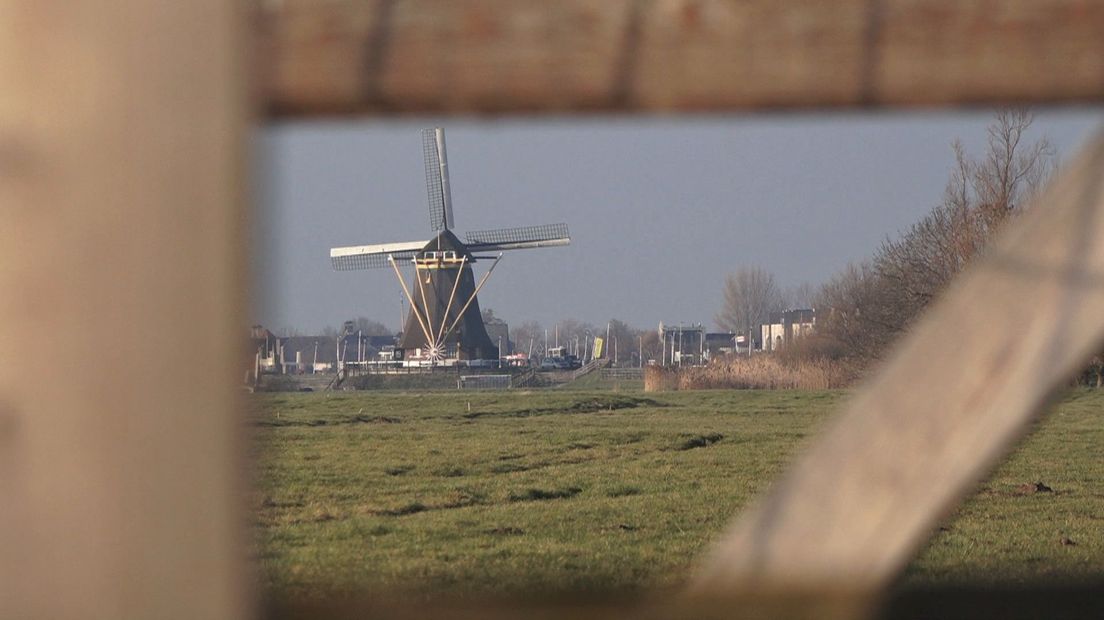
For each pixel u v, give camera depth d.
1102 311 4.49
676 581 25.02
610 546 40.09
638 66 4.60
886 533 4.68
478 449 95.75
